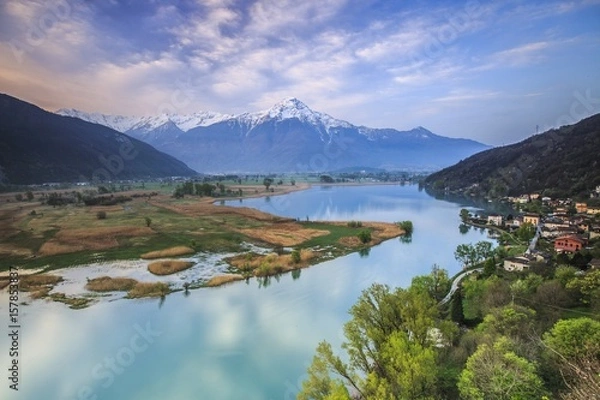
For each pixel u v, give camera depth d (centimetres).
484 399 2312
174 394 3653
